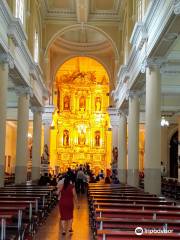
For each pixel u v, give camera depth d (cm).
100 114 3925
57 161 3853
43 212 1226
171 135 3375
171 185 2147
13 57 1557
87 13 2558
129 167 2048
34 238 922
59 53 3225
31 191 1363
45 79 2750
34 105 2647
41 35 2669
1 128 1448
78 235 970
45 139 3111
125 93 2244
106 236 521
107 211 733
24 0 1944
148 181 1438
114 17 2712
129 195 1242
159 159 1438
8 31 1473
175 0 1030
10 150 3678
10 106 2589
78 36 3081
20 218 796
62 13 2703
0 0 1282
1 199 1029
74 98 3981
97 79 3997
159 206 830
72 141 3912
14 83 1991
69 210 986
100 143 3909
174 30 1199
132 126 2055
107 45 3120
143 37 1470
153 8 1290
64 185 994
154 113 1445
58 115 3906
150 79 1459
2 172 1454
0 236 700
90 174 2756
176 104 2548
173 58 1670
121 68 2127
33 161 2630
